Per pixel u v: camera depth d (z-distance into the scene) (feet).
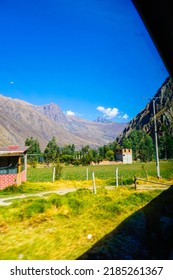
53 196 51.21
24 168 110.93
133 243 23.36
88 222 34.86
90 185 92.99
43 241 29.63
